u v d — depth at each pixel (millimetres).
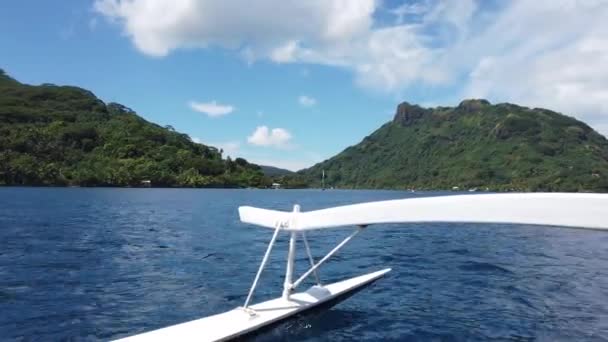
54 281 9977
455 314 7613
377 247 16750
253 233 20469
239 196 76062
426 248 16656
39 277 10375
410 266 12430
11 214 28344
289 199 68438
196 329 5672
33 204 39062
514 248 17016
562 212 3973
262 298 8484
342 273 11203
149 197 61500
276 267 11906
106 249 14914
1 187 89250
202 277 10469
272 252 14820
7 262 12266
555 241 19703
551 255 15125
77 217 27359
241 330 5660
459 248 16750
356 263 12805
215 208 40219
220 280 10117
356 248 16359
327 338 6086
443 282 10258
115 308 7805
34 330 6648
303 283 9891
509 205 4305
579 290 9609
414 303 8242
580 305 8336
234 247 15852
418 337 6398
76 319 7180
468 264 12914
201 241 17406
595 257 14727
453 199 4703
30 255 13492
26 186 99438
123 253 14117
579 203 3873
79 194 64312
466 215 4582
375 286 9578
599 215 3760
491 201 4441
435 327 6871
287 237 19281
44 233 18938
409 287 9609
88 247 15305
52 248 14945
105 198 54406
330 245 17156
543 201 4098
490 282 10344
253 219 6660
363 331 6500
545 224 4074
